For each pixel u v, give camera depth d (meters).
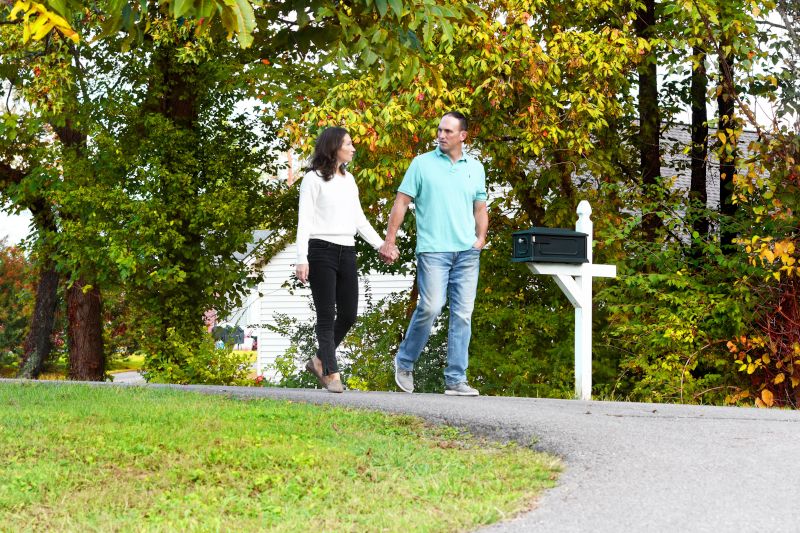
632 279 13.13
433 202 8.24
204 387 9.41
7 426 6.59
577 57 13.77
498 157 14.62
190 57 16.05
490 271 15.57
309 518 4.44
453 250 8.24
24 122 18.48
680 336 12.75
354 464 5.55
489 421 6.62
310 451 5.80
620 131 16.64
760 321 12.83
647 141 16.70
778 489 4.65
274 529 4.22
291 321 16.19
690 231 13.91
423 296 8.30
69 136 19.73
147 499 4.88
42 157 18.34
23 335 27.86
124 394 8.51
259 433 6.32
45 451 5.88
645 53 14.66
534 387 14.59
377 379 14.48
